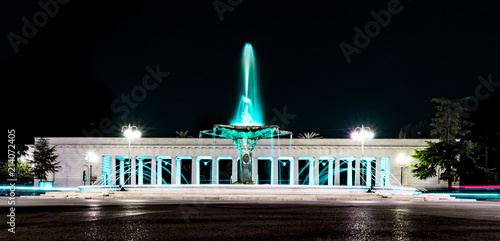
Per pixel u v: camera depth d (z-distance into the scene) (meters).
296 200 33.12
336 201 31.42
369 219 17.94
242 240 12.63
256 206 25.00
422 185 79.56
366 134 54.09
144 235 13.41
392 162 81.44
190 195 34.72
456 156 65.94
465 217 19.39
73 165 81.62
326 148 82.12
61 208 22.84
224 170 97.69
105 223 16.16
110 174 85.56
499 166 79.19
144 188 40.53
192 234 13.65
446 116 67.88
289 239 12.87
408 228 15.29
